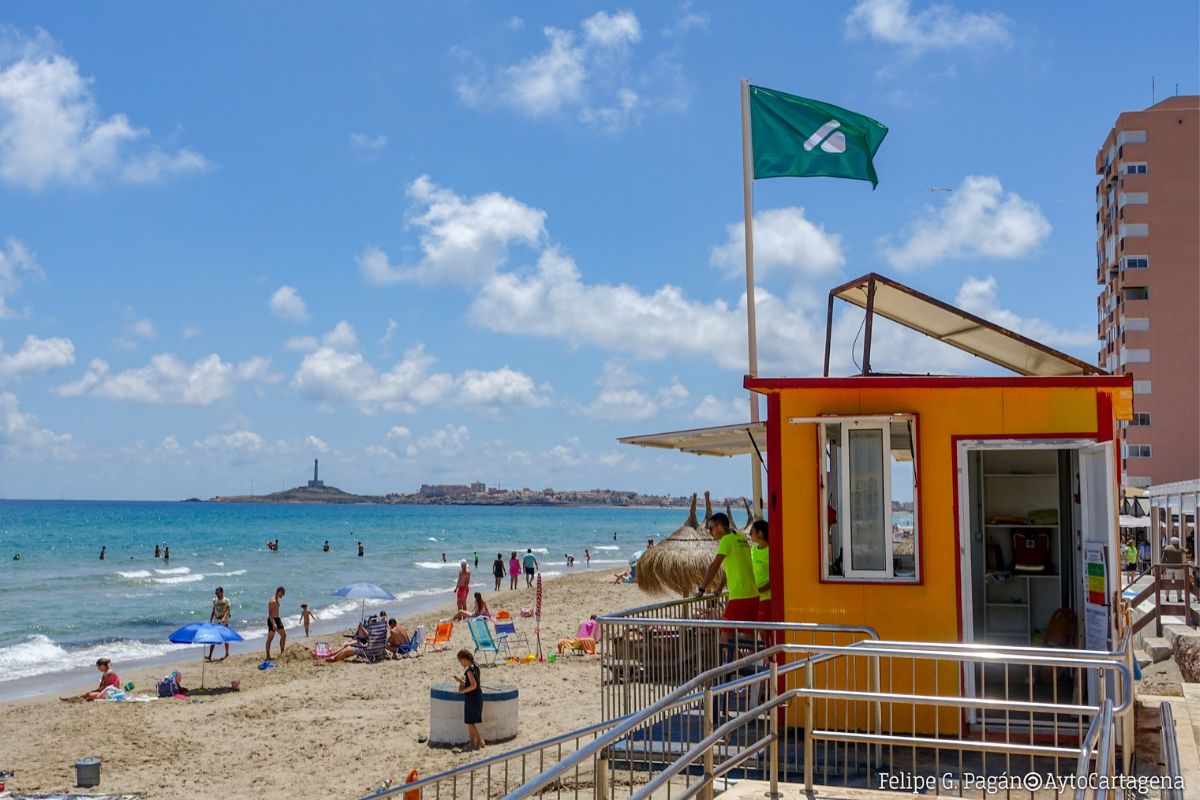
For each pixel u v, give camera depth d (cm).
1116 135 7469
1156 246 7212
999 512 1189
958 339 1145
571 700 1794
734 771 873
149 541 10131
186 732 1698
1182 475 7056
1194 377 7106
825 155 1344
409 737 1557
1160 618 1936
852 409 1011
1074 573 1130
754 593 1114
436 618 3762
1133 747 856
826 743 770
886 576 995
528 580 4916
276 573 6400
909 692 984
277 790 1301
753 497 1241
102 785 1375
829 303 1112
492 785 1223
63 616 4028
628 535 14100
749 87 1342
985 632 1175
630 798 518
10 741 1683
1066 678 1100
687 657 1109
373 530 13650
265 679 2342
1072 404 968
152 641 3322
